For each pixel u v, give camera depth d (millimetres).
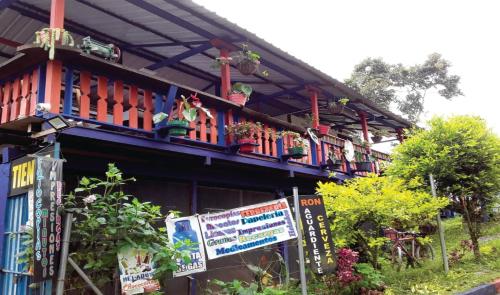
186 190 7074
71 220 3662
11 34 7449
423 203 7074
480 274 7090
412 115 24828
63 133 4555
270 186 8805
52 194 3588
